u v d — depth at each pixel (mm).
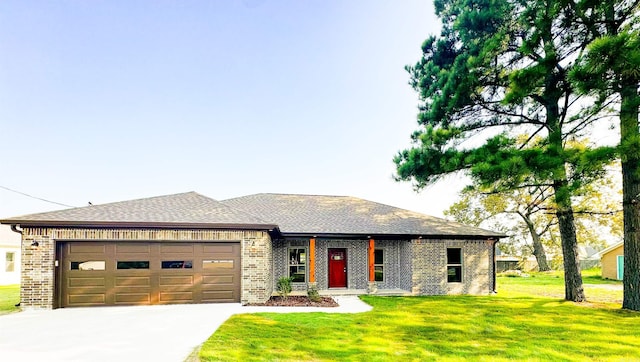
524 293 16344
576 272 13391
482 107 14180
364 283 16609
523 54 12188
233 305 11727
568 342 7738
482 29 12984
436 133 13039
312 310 11172
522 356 6734
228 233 12219
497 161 10875
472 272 15961
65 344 7020
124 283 11656
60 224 11125
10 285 23094
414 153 13367
